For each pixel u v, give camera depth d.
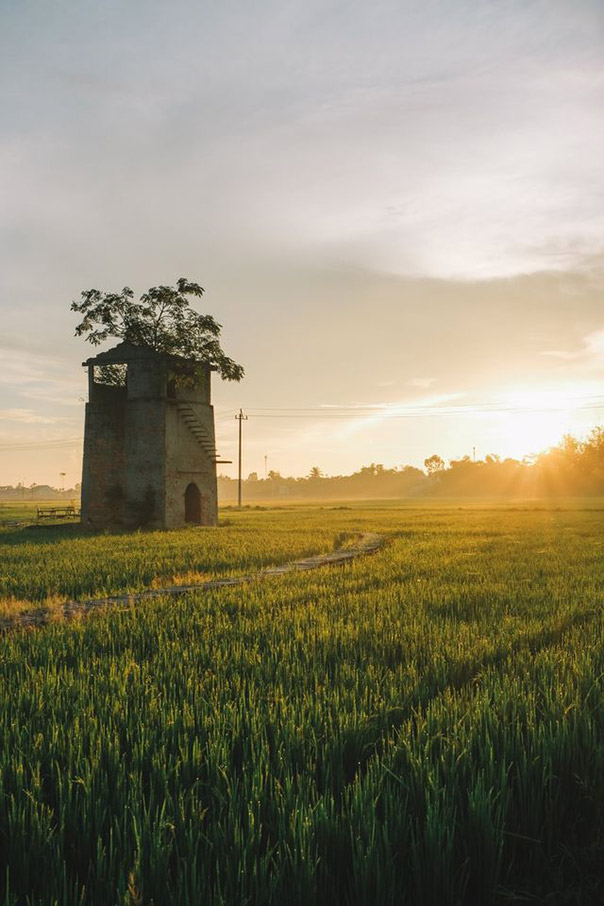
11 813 3.87
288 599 12.77
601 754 4.68
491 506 87.50
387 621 9.87
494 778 4.37
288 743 4.86
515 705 5.60
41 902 3.15
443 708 5.51
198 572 17.78
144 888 3.31
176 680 6.84
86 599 13.40
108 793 4.23
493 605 11.38
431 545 25.84
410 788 4.21
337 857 3.64
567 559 19.69
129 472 42.22
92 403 43.22
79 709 5.75
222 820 3.91
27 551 23.88
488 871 3.67
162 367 42.38
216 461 46.81
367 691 6.19
